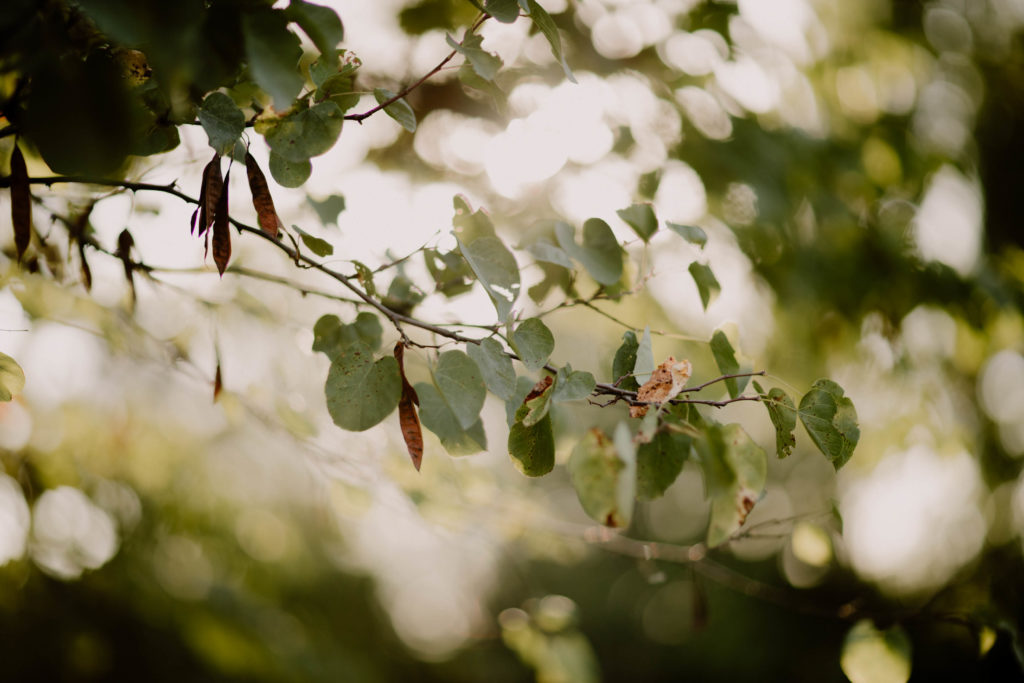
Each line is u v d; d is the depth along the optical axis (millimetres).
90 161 1036
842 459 1196
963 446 2713
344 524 2658
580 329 2953
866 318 2428
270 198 1178
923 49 2551
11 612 3010
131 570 3545
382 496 1882
